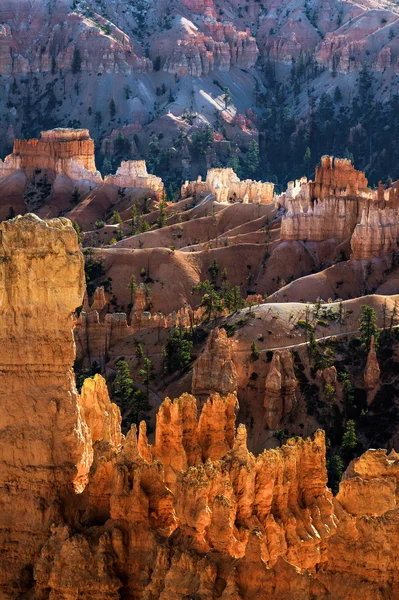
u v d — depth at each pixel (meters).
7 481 112.25
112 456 112.44
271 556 107.94
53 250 112.00
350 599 92.25
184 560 99.62
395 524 93.38
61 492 112.00
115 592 104.88
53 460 112.38
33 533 110.81
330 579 93.88
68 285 112.31
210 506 105.12
